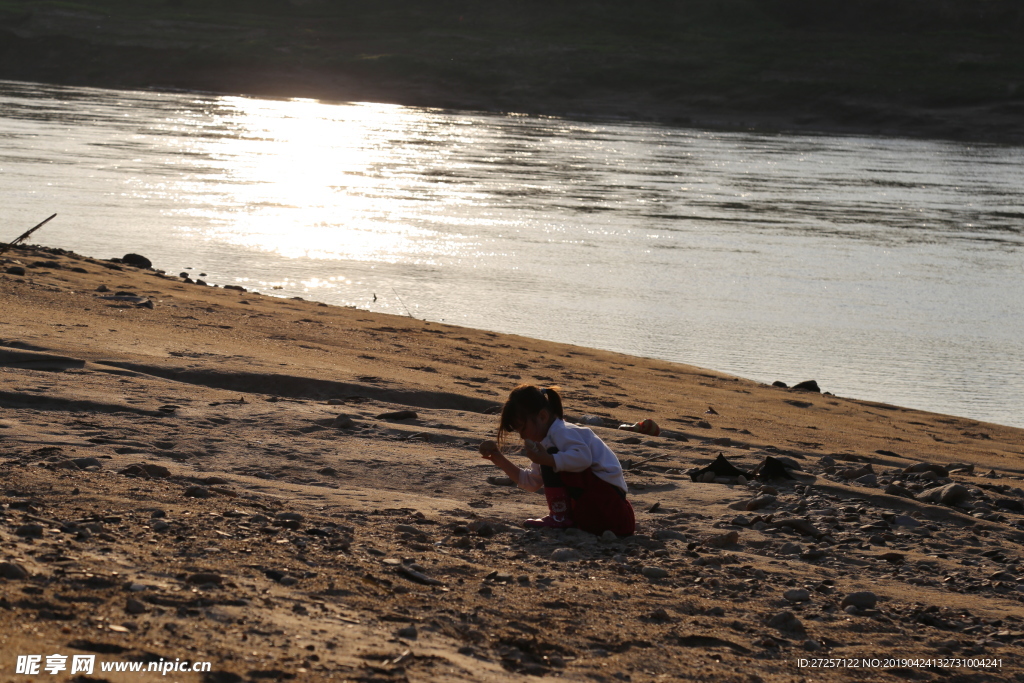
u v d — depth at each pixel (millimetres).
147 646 3252
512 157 75312
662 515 7086
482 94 155250
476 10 194250
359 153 71500
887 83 152000
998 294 31969
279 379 10852
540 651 4094
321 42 175375
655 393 15023
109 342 11773
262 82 157000
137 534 5023
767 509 7383
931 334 25922
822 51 169375
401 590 4645
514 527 6355
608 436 10094
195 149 65500
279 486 6855
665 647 4379
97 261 21984
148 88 152875
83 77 156125
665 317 25875
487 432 9312
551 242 37219
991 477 10672
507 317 24625
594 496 6246
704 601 5137
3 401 8742
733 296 29297
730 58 168375
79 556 4355
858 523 7262
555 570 5414
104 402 8914
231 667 3180
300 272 28438
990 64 162375
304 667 3309
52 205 36875
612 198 53125
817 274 33750
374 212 42500
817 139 120375
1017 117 141250
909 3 192750
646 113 148375
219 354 11953
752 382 18594
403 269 30000
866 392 20156
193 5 197125
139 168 51750
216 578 4262
